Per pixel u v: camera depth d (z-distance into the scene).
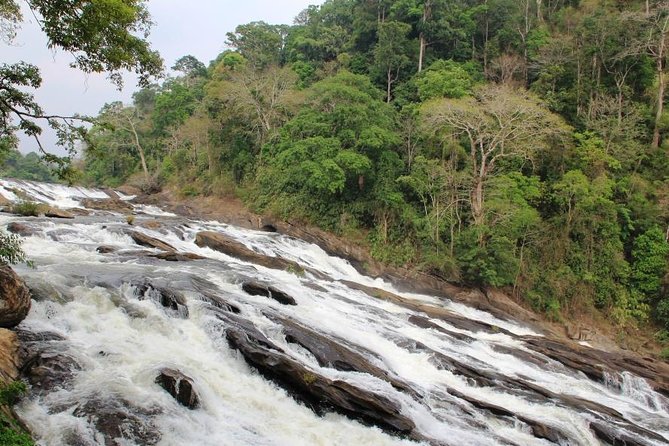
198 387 11.92
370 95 43.47
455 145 37.12
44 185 49.41
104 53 12.65
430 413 14.61
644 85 44.03
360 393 13.50
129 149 73.06
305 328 17.20
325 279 29.23
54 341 12.35
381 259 36.34
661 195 36.91
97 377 11.33
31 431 9.19
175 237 30.92
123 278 17.05
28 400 10.16
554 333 30.94
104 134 72.38
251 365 13.88
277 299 20.45
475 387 17.81
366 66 59.59
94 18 11.66
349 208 39.16
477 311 31.64
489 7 57.66
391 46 54.06
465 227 35.34
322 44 66.25
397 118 41.94
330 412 13.30
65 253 21.77
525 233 34.75
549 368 21.91
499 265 32.56
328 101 41.09
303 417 12.77
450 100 35.47
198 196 52.00
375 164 38.59
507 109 33.41
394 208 37.22
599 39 44.47
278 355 13.76
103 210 41.44
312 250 37.34
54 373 11.04
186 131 55.31
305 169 37.12
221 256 28.78
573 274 34.59
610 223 35.31
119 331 13.80
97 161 77.62
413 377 17.17
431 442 12.98
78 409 10.12
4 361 10.45
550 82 45.25
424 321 23.58
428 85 43.88
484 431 14.38
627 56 43.66
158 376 11.54
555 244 35.19
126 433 9.80
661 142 41.28
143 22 13.34
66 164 14.02
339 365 15.55
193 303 16.08
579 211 35.38
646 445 15.59
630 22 43.66
